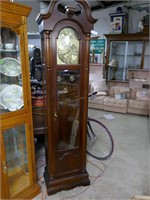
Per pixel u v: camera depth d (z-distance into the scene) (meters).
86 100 1.80
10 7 1.33
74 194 1.89
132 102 4.47
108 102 4.69
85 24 1.57
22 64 1.54
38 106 2.32
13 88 1.63
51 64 1.57
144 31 4.66
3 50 1.54
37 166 2.35
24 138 1.75
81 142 1.91
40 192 1.91
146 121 4.08
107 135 3.35
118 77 5.52
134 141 3.12
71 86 1.74
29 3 4.69
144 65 5.10
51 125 1.74
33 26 4.91
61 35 1.55
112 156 2.64
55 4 1.43
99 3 5.19
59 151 1.84
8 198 1.65
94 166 2.39
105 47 5.45
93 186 2.01
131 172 2.27
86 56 1.67
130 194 1.90
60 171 1.90
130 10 5.24
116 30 5.08
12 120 1.55
